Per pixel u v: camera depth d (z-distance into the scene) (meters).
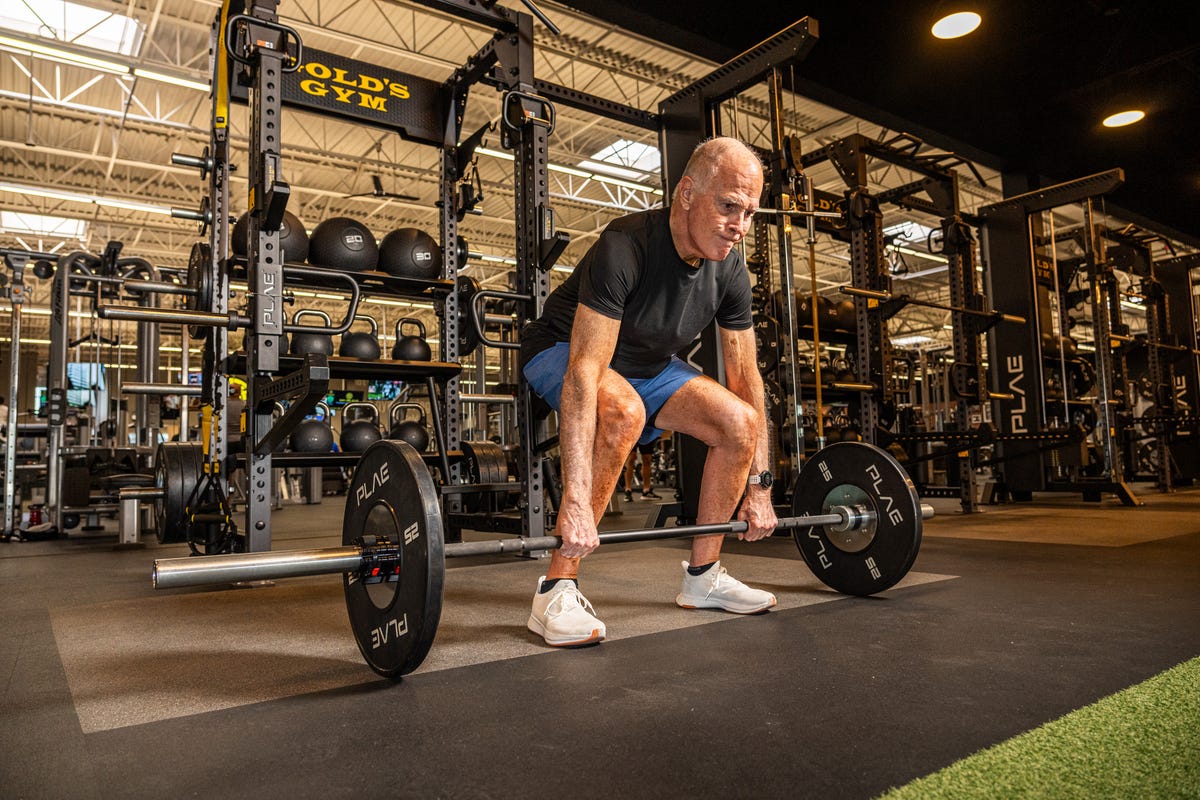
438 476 3.63
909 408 5.01
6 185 7.57
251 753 0.89
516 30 2.76
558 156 8.12
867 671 1.18
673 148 3.82
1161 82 4.76
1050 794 0.74
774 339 3.46
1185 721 0.94
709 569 1.68
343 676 1.21
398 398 4.66
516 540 1.24
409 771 0.83
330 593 2.06
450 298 3.19
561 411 1.38
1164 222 6.57
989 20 4.17
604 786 0.78
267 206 2.07
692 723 0.96
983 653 1.28
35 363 13.29
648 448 6.45
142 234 10.53
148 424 5.33
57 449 4.06
